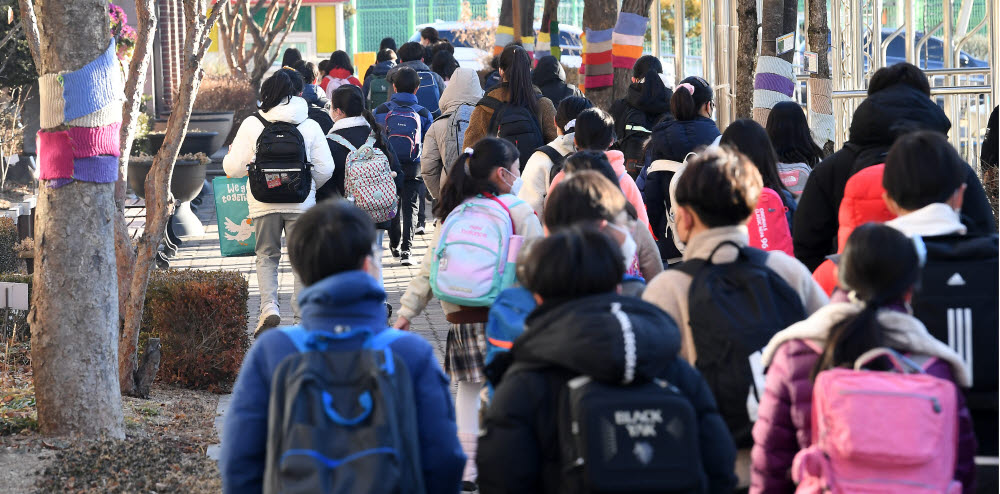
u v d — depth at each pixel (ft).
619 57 134.10
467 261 57.88
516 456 32.40
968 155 141.49
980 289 38.91
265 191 95.86
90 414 67.97
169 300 89.97
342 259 34.53
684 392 33.50
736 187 40.01
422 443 34.19
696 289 39.63
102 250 67.97
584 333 31.91
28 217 140.15
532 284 34.35
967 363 38.52
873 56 188.55
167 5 309.22
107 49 66.28
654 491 30.99
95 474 61.36
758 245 60.29
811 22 97.14
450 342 61.57
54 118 65.10
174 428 75.66
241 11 319.47
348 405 32.12
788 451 36.45
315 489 30.66
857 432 32.68
